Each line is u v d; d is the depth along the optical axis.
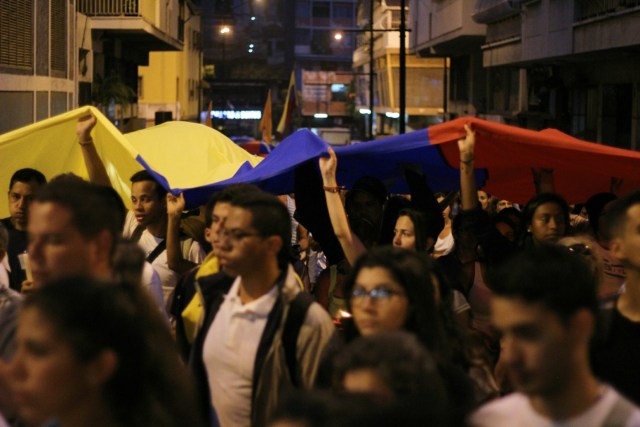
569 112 31.98
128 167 8.00
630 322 4.20
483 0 34.69
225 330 4.52
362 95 87.94
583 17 25.00
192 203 7.46
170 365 3.15
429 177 8.12
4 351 3.71
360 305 3.98
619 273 6.36
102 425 2.79
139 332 2.83
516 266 3.02
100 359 2.71
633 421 2.94
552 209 6.60
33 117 22.17
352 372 2.50
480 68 46.75
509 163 8.04
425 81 61.38
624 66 27.17
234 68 105.44
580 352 2.99
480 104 45.66
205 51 104.44
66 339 2.65
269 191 8.16
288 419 2.09
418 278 3.98
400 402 2.19
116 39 37.00
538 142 7.36
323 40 106.19
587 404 2.98
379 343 2.54
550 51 27.34
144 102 53.97
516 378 3.00
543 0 27.89
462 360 4.27
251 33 105.38
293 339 4.42
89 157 7.66
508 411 3.07
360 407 2.10
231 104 104.19
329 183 6.30
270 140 28.58
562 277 2.97
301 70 103.69
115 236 3.85
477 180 9.11
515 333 2.99
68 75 26.17
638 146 26.53
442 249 9.41
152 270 5.37
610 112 28.73
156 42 38.91
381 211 6.95
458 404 3.49
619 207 4.28
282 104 96.75
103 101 34.19
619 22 22.39
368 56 79.50
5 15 19.58
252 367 4.44
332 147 7.37
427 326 3.99
